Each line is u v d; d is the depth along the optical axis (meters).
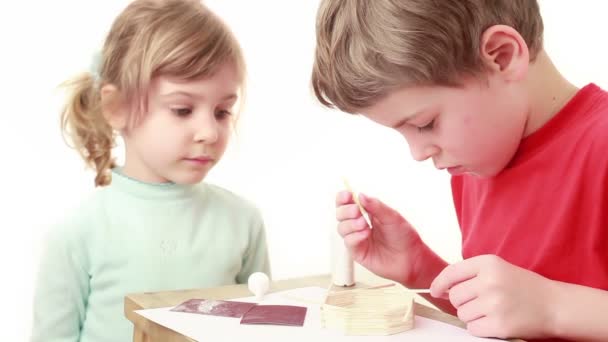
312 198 1.91
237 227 1.30
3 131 1.62
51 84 1.65
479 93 0.79
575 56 1.66
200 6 1.24
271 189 1.88
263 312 0.79
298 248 1.90
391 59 0.74
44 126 1.65
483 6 0.78
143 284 1.20
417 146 0.81
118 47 1.21
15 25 1.63
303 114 1.90
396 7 0.75
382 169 1.95
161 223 1.23
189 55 1.13
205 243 1.25
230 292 0.91
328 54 0.80
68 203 1.66
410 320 0.73
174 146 1.16
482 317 0.71
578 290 0.74
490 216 0.99
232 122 1.38
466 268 0.75
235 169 1.85
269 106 1.88
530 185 0.91
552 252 0.88
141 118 1.17
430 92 0.76
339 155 1.92
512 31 0.78
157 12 1.19
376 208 0.96
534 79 0.89
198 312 0.79
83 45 1.67
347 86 0.78
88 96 1.30
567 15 1.66
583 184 0.85
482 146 0.82
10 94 1.63
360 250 0.97
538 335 0.71
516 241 0.93
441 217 1.89
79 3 1.66
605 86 1.62
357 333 0.71
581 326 0.71
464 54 0.76
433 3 0.75
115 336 1.20
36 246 1.63
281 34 1.88
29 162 1.64
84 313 1.23
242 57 1.24
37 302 1.20
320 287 0.95
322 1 0.83
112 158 1.37
